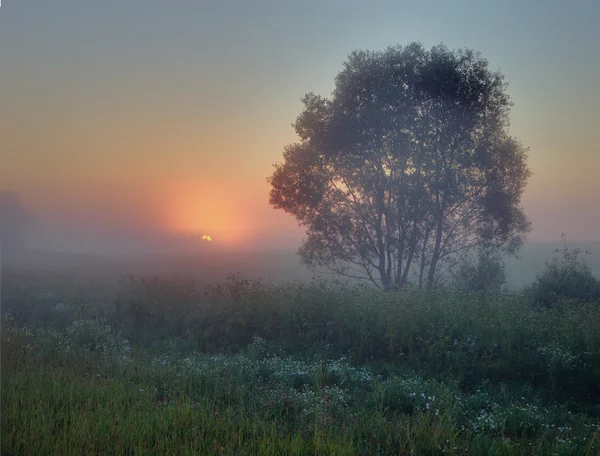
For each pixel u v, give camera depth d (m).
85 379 8.13
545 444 6.24
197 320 13.97
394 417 6.94
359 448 5.76
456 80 20.11
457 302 13.02
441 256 21.52
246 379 9.03
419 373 9.88
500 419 7.01
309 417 6.82
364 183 20.78
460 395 8.34
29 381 7.47
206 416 6.45
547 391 9.16
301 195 21.59
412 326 11.41
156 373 8.78
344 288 14.59
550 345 10.26
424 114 20.58
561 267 19.06
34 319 15.34
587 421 7.57
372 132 20.28
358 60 21.25
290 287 14.55
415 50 20.64
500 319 11.41
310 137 21.72
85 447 5.36
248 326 13.24
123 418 6.14
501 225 21.12
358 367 10.22
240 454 5.37
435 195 20.36
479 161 20.45
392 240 20.48
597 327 10.90
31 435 5.34
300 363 10.28
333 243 22.08
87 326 12.80
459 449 5.92
